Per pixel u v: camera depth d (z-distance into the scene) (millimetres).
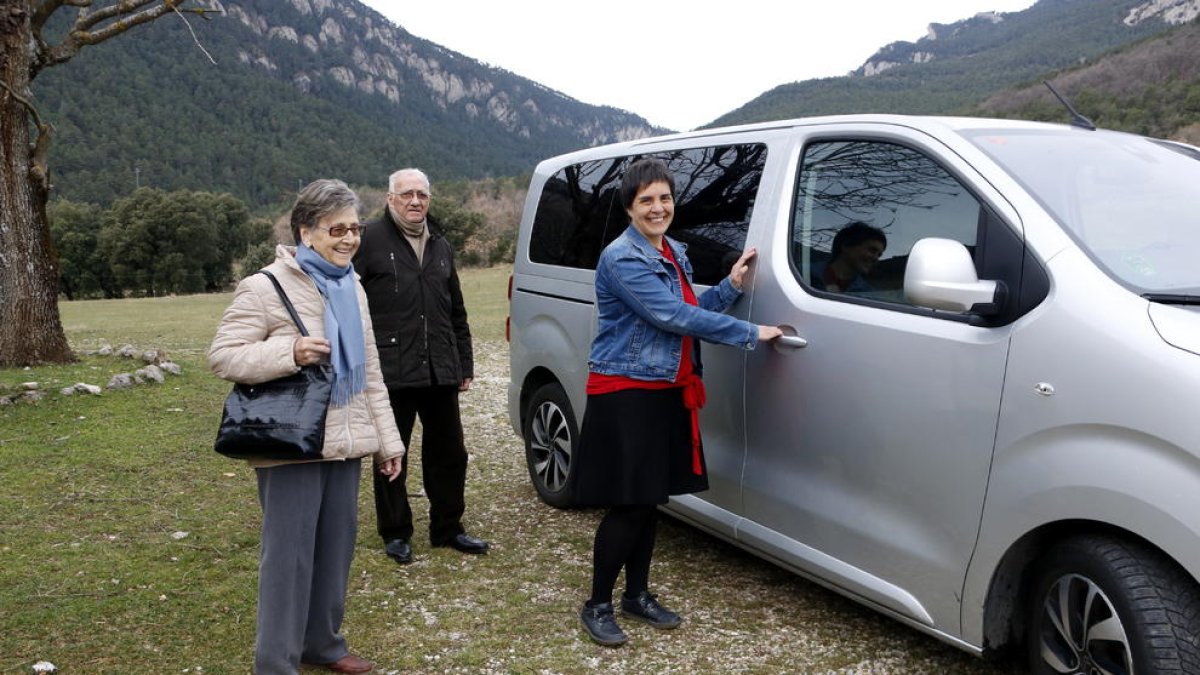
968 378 2678
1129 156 3109
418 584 3932
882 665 3123
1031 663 2650
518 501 5211
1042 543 2645
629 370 3135
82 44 9336
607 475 3186
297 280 2754
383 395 3053
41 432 6422
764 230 3525
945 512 2760
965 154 2893
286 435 2572
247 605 3629
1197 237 2713
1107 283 2451
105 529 4492
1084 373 2383
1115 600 2324
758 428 3479
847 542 3113
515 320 5285
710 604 3689
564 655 3238
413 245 4133
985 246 2721
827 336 3156
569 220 4895
